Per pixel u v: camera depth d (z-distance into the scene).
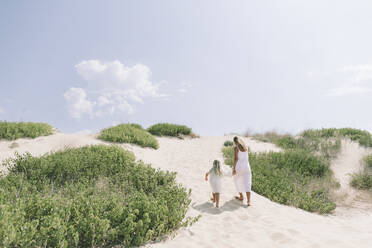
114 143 10.84
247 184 5.73
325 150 12.36
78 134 12.37
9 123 11.02
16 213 3.18
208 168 9.07
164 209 4.06
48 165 6.30
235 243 3.75
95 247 3.31
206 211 5.20
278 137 16.47
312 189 7.74
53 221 3.15
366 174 8.84
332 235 3.79
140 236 3.48
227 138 16.88
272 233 4.04
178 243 3.64
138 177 6.14
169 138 15.62
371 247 3.13
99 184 5.79
